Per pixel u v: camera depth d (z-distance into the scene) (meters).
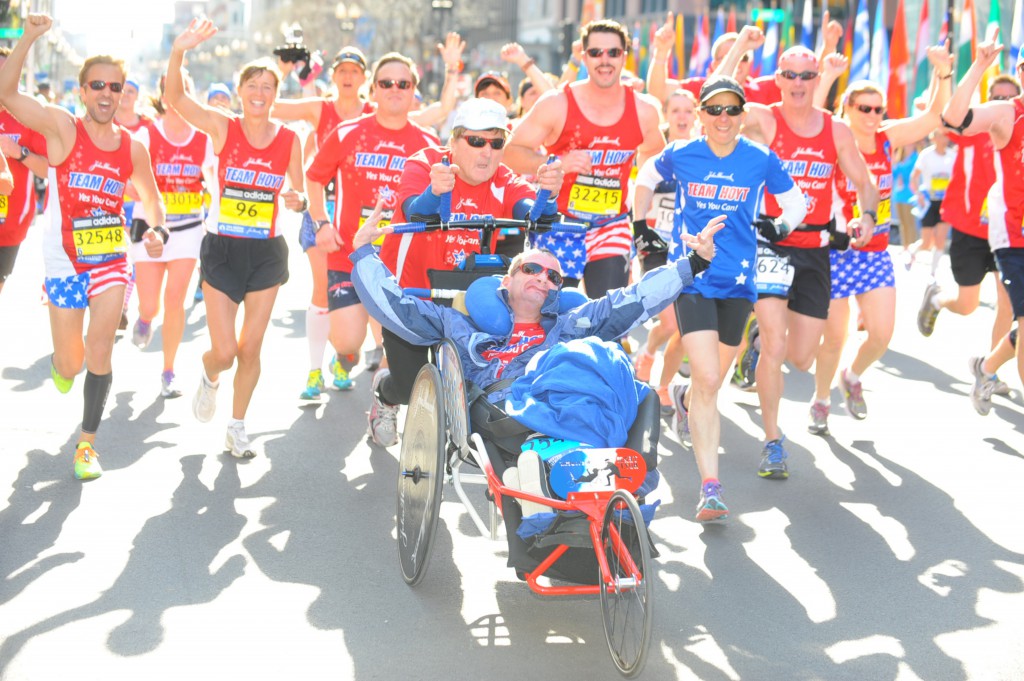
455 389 4.44
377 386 6.11
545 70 83.31
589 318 4.81
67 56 58.88
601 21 6.45
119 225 6.00
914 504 5.95
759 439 7.20
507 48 8.89
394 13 59.12
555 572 4.24
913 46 19.95
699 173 5.70
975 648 4.25
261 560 4.97
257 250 6.43
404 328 4.77
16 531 5.20
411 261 5.67
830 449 6.99
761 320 6.34
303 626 4.32
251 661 4.02
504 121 5.38
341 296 6.73
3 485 5.82
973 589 4.83
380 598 4.62
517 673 3.99
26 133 7.25
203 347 9.47
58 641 4.11
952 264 8.54
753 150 5.68
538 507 4.09
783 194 5.76
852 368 7.42
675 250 5.87
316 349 7.84
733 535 5.48
